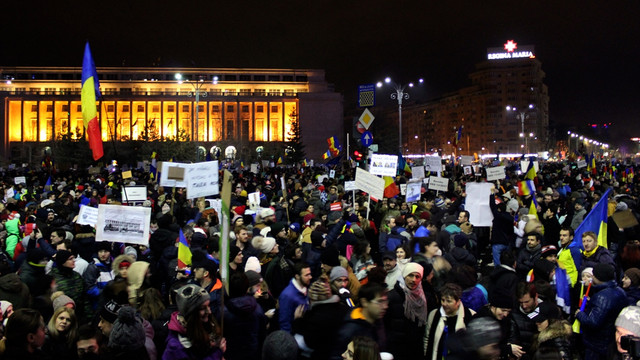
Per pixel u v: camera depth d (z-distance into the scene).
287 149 96.81
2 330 5.45
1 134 120.00
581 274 7.41
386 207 13.63
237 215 11.80
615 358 5.15
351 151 94.62
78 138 84.62
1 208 13.03
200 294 4.97
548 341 5.04
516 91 172.62
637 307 4.86
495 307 5.75
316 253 8.71
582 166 30.59
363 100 19.48
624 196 14.37
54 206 13.28
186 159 82.00
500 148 172.75
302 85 134.50
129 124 125.38
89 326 5.28
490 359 3.07
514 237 12.80
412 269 6.14
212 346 5.06
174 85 131.00
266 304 7.55
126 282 6.40
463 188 18.08
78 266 8.33
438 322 5.61
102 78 130.75
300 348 5.12
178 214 14.05
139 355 4.84
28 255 7.14
